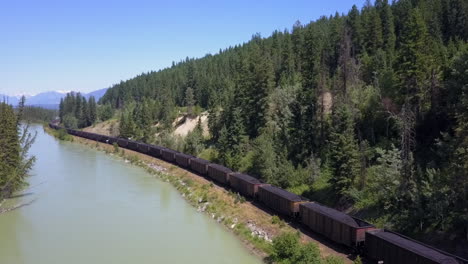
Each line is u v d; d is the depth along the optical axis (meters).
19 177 60.47
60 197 59.59
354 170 43.31
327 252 33.88
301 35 121.69
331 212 36.31
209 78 144.12
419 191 35.03
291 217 41.91
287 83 88.12
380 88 57.62
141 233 43.41
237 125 73.94
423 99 48.19
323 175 52.09
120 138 122.19
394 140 48.69
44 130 189.62
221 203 52.31
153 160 91.56
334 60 99.12
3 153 55.84
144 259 36.22
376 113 54.94
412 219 34.44
